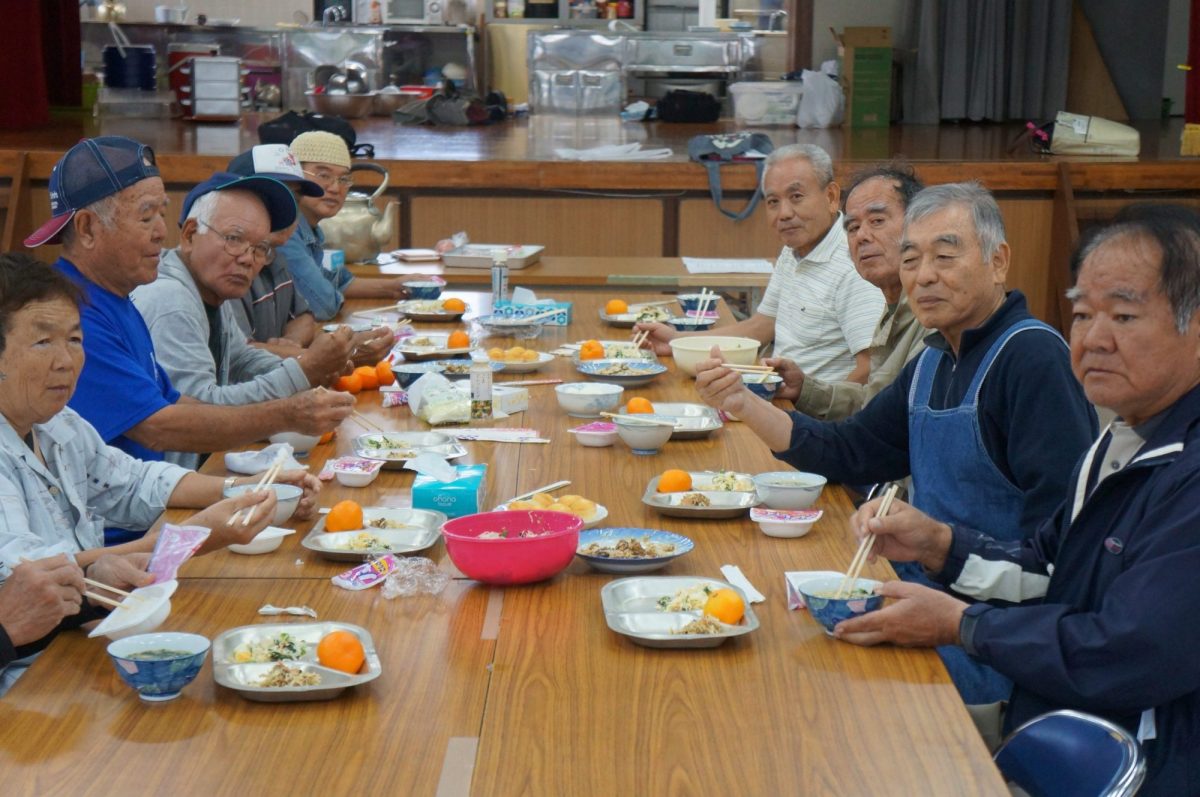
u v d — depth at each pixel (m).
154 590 1.94
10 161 7.24
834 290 4.14
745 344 3.62
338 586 2.12
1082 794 1.70
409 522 2.39
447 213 7.43
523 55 12.95
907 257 2.57
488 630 1.95
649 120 11.47
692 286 5.44
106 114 11.07
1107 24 12.19
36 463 2.27
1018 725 2.08
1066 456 2.38
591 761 1.56
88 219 2.88
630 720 1.66
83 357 2.30
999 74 11.90
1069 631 1.84
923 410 2.61
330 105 11.26
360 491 2.61
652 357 3.89
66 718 1.67
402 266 5.63
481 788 1.50
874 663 1.85
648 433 2.83
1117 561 1.97
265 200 3.46
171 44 11.74
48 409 2.25
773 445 2.73
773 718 1.67
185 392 3.21
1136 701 1.82
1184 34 12.46
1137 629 1.79
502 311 4.34
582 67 11.99
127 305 3.03
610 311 4.56
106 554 2.08
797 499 2.45
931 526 2.22
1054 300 7.55
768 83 11.01
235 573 2.18
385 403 3.33
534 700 1.71
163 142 8.28
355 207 5.67
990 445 2.51
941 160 7.66
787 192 4.14
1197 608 1.78
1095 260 1.95
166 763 1.55
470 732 1.63
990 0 11.77
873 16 12.24
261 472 2.69
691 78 12.11
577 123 11.06
